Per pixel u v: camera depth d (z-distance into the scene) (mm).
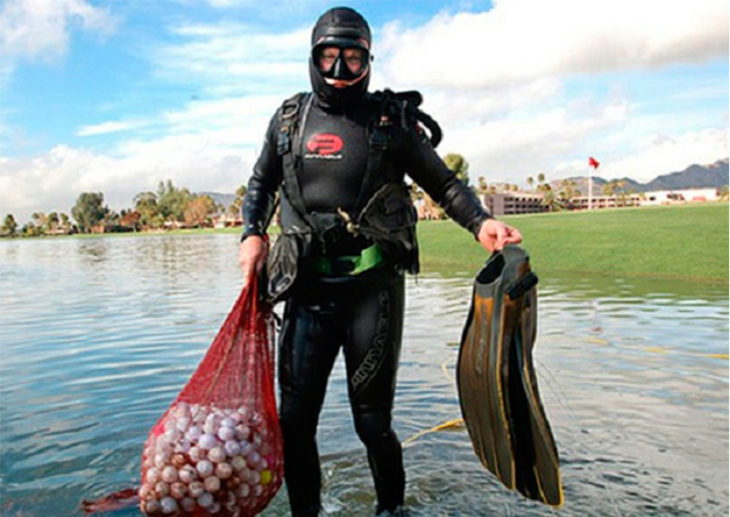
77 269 19641
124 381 5199
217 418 2543
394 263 2814
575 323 7125
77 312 9461
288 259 2734
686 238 15156
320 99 2771
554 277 11789
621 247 14742
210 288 12438
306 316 2842
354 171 2725
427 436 3865
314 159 2736
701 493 3010
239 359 2689
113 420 4223
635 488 3074
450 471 3361
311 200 2756
